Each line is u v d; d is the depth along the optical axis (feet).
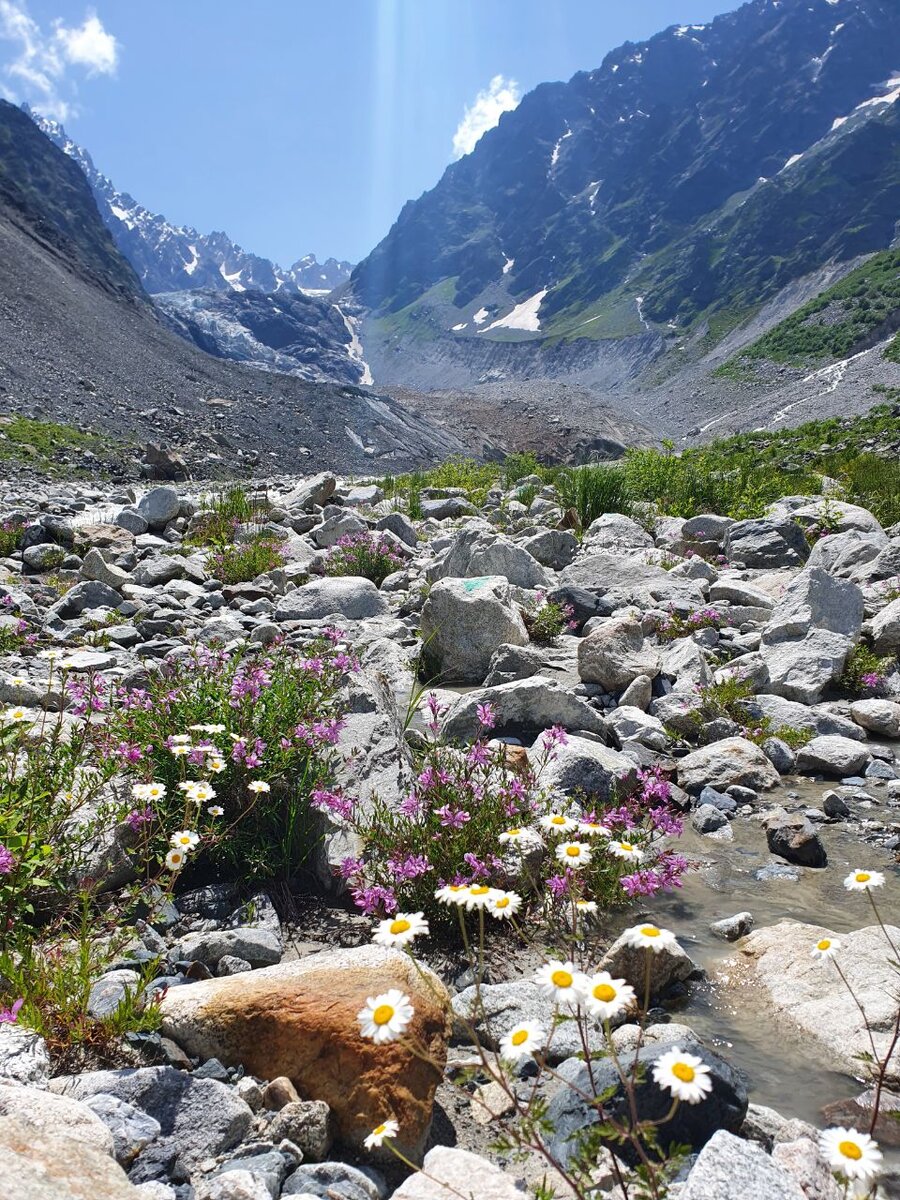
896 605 29.07
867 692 26.21
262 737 16.52
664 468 66.33
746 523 44.32
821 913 14.66
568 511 54.19
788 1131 9.12
